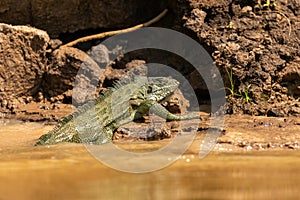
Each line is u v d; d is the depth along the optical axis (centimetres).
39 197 655
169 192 674
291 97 1395
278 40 1453
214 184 718
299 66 1402
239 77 1393
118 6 1627
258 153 990
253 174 785
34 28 1551
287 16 1495
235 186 704
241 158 929
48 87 1553
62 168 846
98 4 1623
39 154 998
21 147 1098
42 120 1375
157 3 1669
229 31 1463
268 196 650
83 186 714
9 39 1500
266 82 1392
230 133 1149
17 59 1514
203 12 1485
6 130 1278
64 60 1535
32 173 808
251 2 1499
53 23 1622
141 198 647
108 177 773
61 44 1589
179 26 1528
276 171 807
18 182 743
